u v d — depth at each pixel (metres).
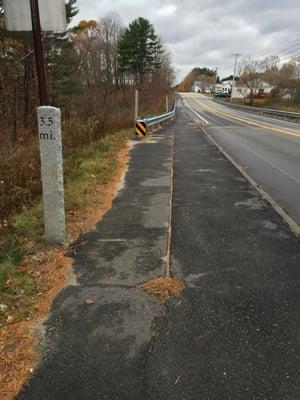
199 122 25.55
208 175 7.93
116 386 2.14
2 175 5.83
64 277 3.36
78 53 37.75
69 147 9.12
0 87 13.65
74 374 2.23
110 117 15.53
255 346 2.48
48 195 3.85
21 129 9.91
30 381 2.17
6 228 4.38
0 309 2.83
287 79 64.75
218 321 2.75
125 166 8.62
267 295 3.12
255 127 21.97
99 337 2.56
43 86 3.62
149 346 2.47
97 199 5.77
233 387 2.14
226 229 4.64
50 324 2.69
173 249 4.01
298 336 2.59
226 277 3.41
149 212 5.26
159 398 2.06
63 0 3.53
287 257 3.85
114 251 3.93
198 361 2.34
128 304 2.96
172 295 3.09
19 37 14.66
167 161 9.39
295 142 14.30
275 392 2.10
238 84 95.75
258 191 6.63
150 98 39.84
